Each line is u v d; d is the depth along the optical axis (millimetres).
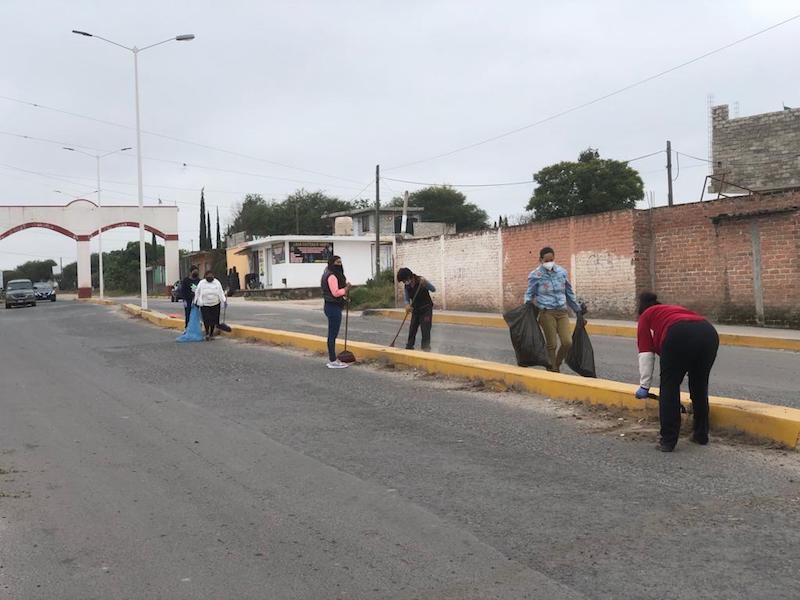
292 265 45375
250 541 4672
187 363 13141
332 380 10672
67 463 6613
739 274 17734
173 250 57938
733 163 22859
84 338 18969
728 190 22844
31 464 6602
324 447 6918
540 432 7191
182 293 19797
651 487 5449
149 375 11883
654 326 6559
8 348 17156
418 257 27969
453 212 73500
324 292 11922
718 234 18156
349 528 4844
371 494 5512
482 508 5125
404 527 4824
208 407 9031
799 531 4551
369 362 12195
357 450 6773
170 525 4996
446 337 16734
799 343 14211
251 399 9453
